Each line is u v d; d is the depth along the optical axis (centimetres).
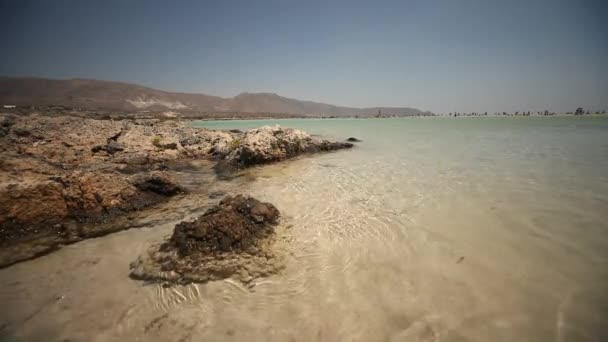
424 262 417
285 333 290
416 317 309
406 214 606
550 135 2072
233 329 295
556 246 448
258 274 390
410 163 1162
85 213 567
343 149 1681
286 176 994
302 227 543
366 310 322
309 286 366
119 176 680
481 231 511
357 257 436
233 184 883
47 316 310
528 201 649
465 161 1154
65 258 427
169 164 1205
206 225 456
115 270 396
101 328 295
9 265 406
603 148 1366
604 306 316
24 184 512
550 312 310
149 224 557
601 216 552
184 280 374
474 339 279
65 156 1114
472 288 354
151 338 283
